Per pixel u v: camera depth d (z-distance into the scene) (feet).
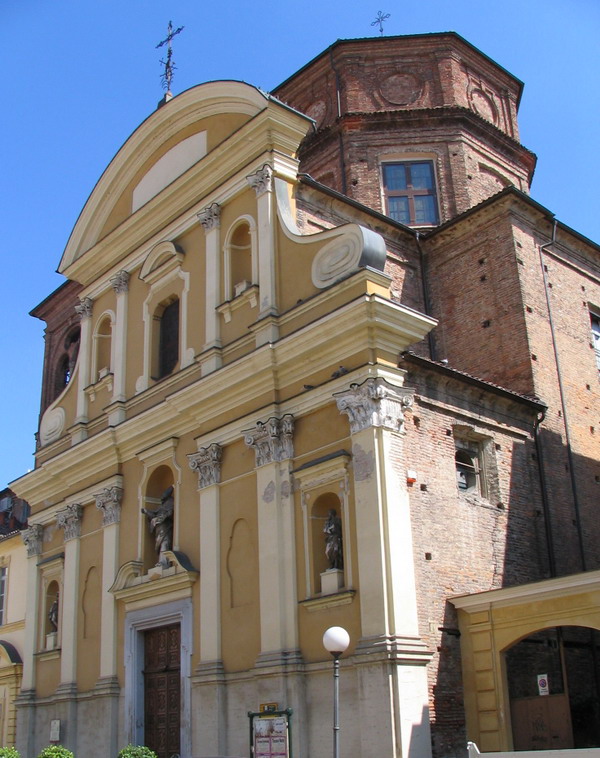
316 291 64.64
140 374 81.56
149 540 75.51
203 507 68.49
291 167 73.36
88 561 81.61
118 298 86.63
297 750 55.16
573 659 64.80
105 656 74.69
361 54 104.83
